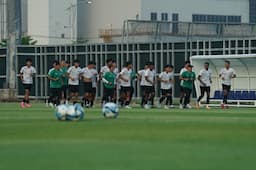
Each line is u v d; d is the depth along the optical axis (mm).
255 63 56062
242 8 146500
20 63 74750
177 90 66500
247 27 74250
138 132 25500
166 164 16750
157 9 139125
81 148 20141
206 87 55438
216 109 52281
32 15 143125
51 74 55062
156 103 63406
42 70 74500
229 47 63062
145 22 76375
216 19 144250
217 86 58844
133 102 67125
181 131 25922
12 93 71438
